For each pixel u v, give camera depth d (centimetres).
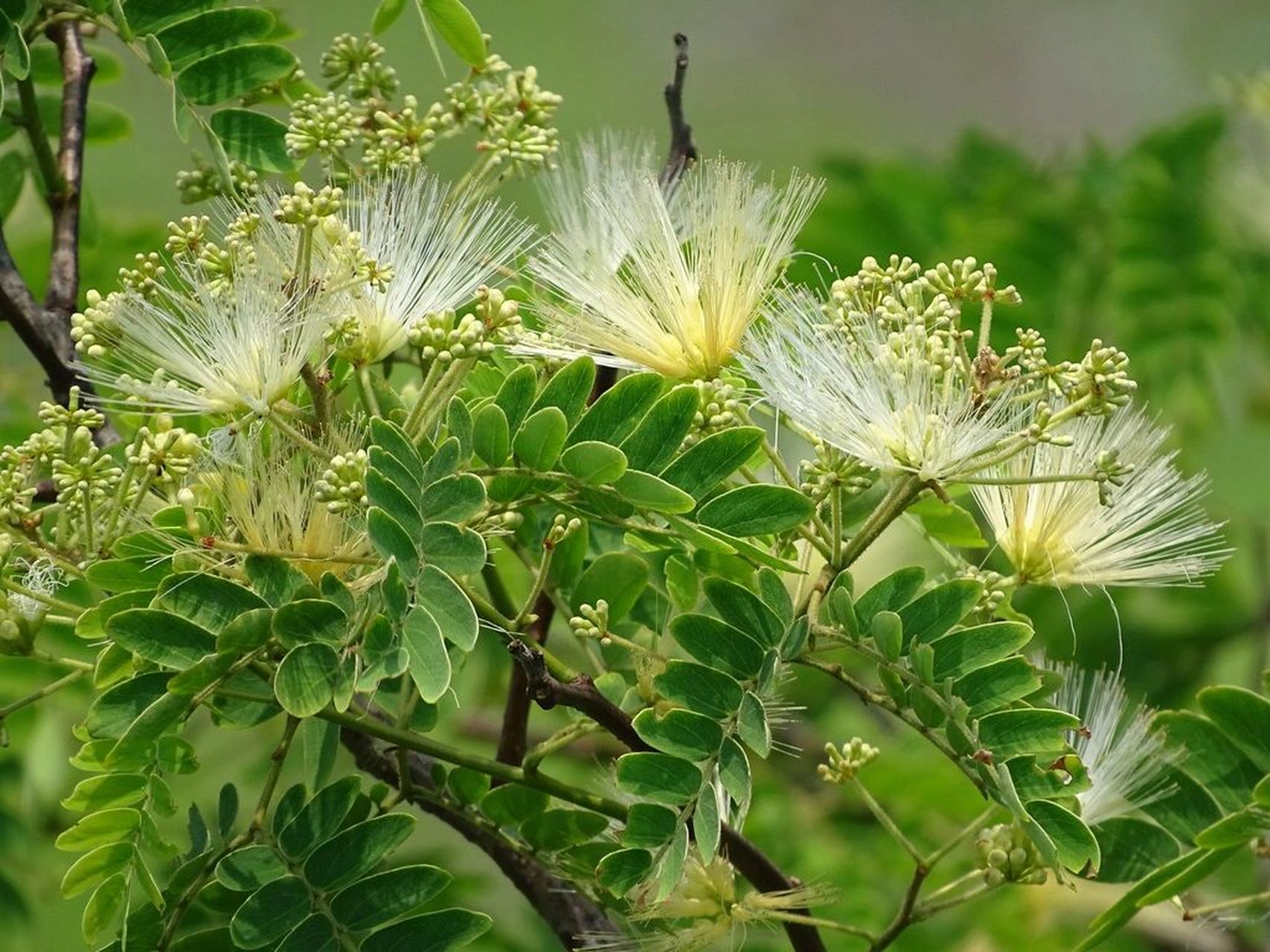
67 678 56
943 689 53
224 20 63
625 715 54
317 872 55
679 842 53
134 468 54
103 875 54
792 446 61
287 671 52
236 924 54
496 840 61
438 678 51
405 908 55
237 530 54
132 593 53
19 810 76
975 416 53
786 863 81
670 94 62
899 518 64
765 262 57
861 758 58
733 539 54
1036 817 53
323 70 63
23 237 76
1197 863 57
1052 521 57
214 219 57
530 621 55
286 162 62
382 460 52
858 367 54
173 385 54
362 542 54
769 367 55
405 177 59
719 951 57
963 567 59
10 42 61
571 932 61
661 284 57
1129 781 58
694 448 54
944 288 55
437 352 54
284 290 54
